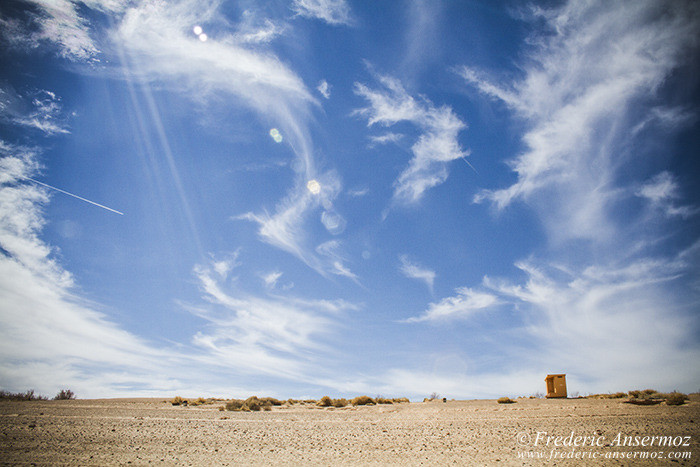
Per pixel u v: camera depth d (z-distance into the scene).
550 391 39.72
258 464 11.54
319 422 22.22
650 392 29.09
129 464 11.46
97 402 38.59
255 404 34.44
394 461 11.78
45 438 15.40
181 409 32.03
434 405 34.84
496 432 16.47
